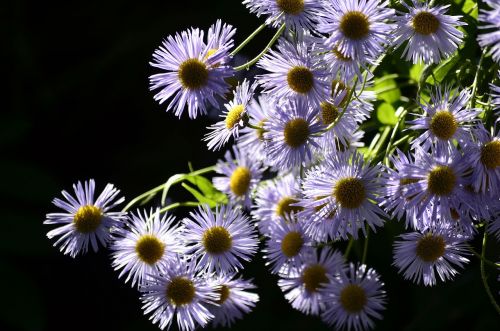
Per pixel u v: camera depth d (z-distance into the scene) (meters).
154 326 1.07
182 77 0.63
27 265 1.12
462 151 0.60
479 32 0.65
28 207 1.10
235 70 0.62
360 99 0.64
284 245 0.67
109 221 0.66
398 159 0.63
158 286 0.64
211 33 0.63
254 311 0.96
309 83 0.62
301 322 0.95
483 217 0.61
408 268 0.64
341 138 0.64
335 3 0.60
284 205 0.69
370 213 0.62
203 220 0.66
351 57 0.61
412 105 0.65
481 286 0.84
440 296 0.85
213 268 0.67
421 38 0.61
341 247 0.87
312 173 0.63
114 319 1.10
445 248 0.63
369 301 0.67
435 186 0.60
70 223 0.66
